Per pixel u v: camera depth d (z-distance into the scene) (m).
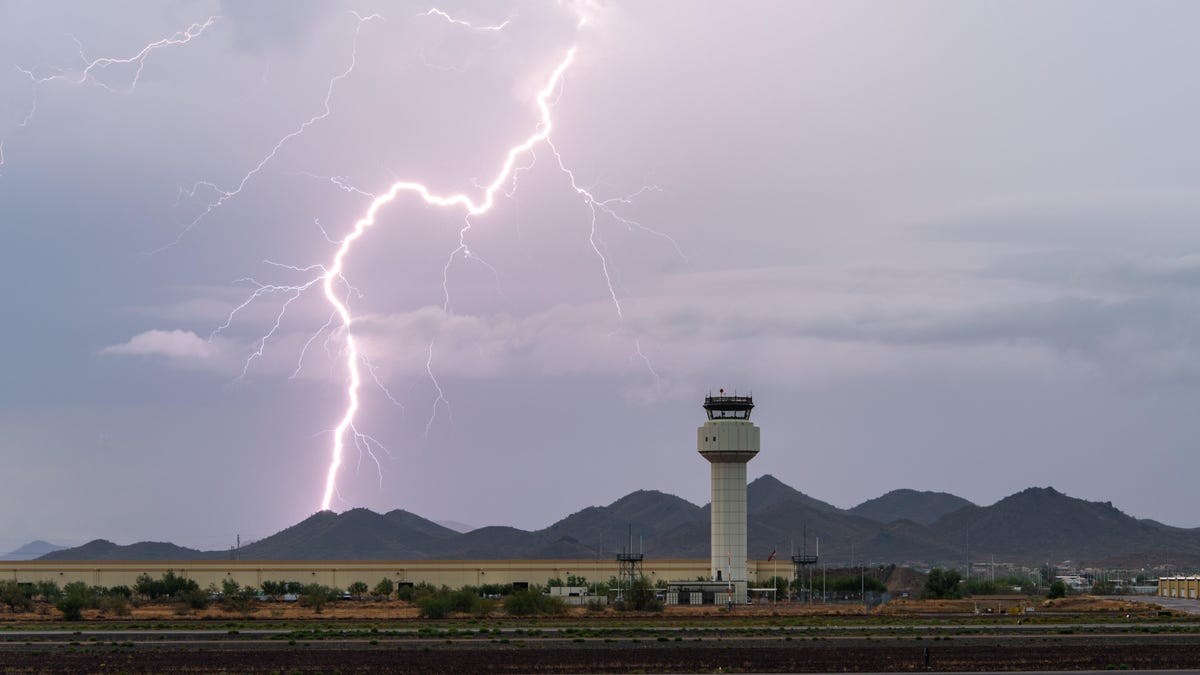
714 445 172.62
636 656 100.44
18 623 136.00
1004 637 119.25
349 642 111.31
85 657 99.69
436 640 114.00
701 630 124.38
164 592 177.88
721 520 174.50
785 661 97.31
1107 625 136.88
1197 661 98.00
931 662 96.94
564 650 104.88
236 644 109.44
